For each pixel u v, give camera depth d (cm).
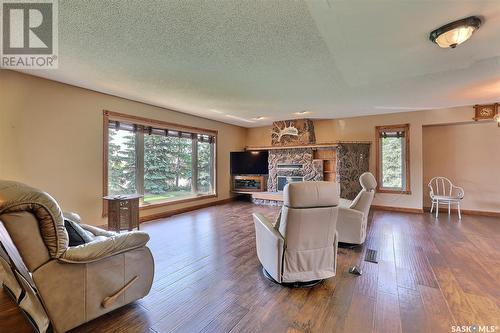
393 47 239
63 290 155
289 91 394
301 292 215
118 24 204
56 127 348
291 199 209
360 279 238
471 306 192
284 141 674
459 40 202
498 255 296
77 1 174
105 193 405
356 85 363
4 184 140
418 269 259
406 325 170
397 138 583
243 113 576
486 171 523
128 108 445
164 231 402
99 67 295
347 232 327
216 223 456
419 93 408
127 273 186
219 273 251
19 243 141
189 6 179
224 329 167
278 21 197
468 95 421
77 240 183
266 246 241
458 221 469
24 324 175
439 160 568
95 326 170
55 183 347
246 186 730
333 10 181
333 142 595
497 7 173
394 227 428
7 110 304
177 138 563
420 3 171
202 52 254
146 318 179
